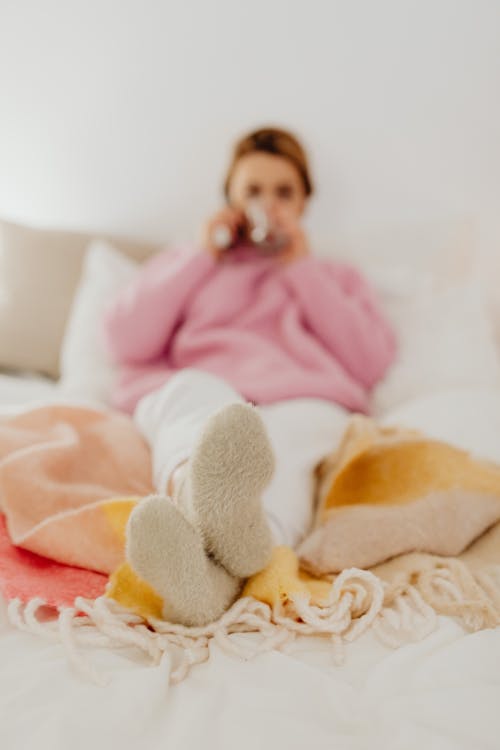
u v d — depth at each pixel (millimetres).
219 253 1162
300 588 509
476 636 458
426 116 1389
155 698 403
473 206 1426
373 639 485
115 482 679
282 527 616
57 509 601
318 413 874
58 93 1455
